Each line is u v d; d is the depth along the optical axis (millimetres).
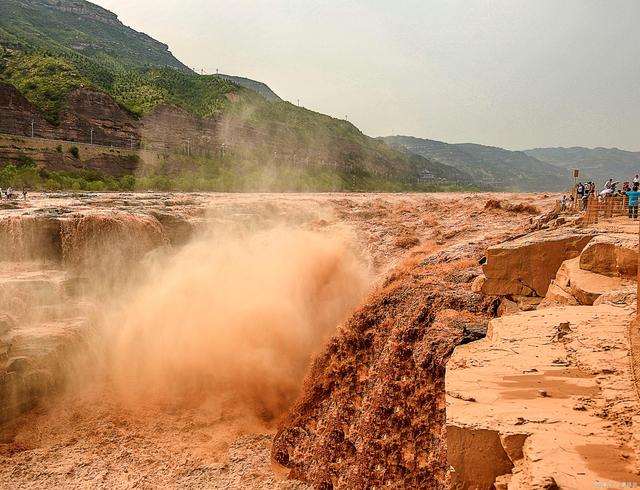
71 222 28734
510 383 6035
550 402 5445
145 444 16250
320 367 15578
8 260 27891
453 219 34250
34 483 14516
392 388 11992
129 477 14586
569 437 4684
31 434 17016
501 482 4656
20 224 28141
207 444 16062
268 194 73062
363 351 14875
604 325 7758
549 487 3979
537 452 4473
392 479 10750
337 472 12688
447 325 11945
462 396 5777
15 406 17703
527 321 8531
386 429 11523
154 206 37938
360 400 13859
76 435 16938
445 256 20438
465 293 13836
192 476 14391
